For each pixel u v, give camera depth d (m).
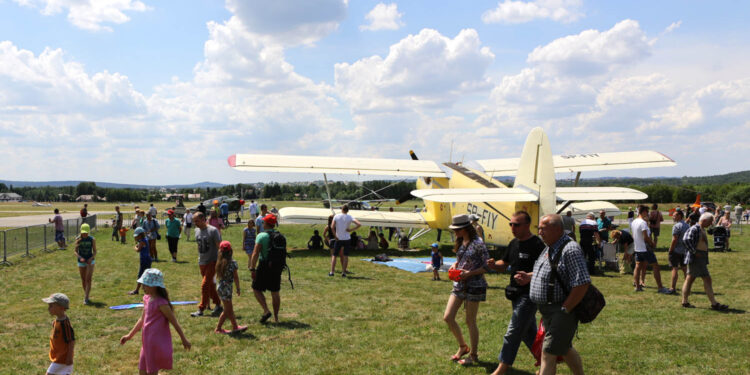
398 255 14.97
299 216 15.90
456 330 5.09
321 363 5.09
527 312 4.40
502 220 12.62
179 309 7.65
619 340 5.76
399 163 17.09
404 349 5.55
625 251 11.39
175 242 13.37
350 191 57.66
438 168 16.88
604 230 13.05
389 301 8.18
